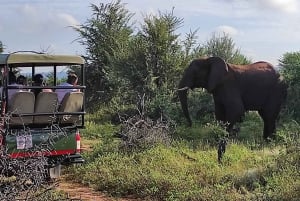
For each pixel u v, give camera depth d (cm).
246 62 2464
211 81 1578
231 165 1069
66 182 1034
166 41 2027
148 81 1959
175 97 1894
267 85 1667
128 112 1922
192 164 1077
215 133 1398
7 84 910
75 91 1005
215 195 837
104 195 935
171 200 850
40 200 626
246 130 1664
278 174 906
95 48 2539
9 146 879
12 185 609
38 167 657
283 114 1872
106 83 2316
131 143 1250
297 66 1936
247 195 827
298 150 986
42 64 999
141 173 1001
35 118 952
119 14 2600
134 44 2072
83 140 1619
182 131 1541
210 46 2472
